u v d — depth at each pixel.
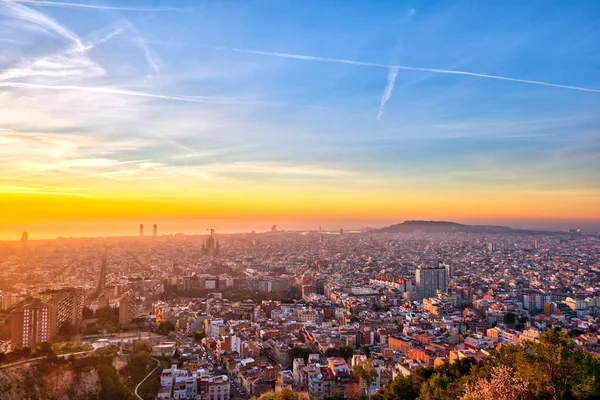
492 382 155.88
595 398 147.75
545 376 151.12
